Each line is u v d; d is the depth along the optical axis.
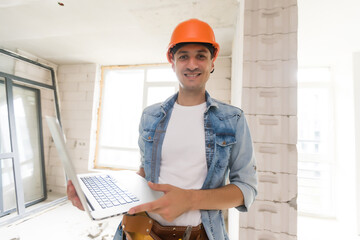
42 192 2.99
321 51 2.49
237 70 1.64
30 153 2.90
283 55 1.21
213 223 0.57
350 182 2.41
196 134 0.60
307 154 2.88
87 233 2.07
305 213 2.82
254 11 1.26
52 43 2.60
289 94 1.19
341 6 1.68
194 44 0.57
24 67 2.87
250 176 0.58
